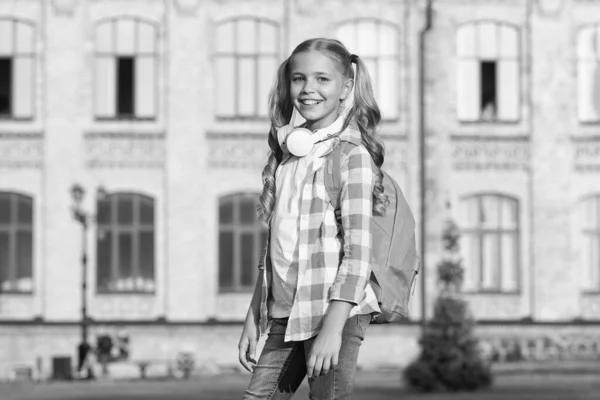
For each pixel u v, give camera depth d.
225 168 64.38
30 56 64.50
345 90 8.58
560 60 65.94
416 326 63.12
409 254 8.40
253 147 64.50
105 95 64.69
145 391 49.84
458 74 65.56
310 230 8.17
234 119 64.50
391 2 65.44
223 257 64.00
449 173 65.19
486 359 47.47
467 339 45.72
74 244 63.56
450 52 65.38
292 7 64.81
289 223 8.24
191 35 64.62
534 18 65.81
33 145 64.19
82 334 60.06
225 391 49.22
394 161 65.12
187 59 64.62
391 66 65.31
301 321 8.08
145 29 64.81
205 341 63.12
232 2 64.81
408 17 65.44
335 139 8.28
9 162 64.06
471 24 65.75
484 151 65.38
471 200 65.31
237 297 63.66
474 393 44.56
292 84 8.43
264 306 8.48
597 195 65.69
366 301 8.15
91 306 63.12
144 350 62.66
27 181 63.97
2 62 64.50
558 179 65.50
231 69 64.81
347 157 8.20
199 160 64.25
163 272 63.56
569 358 63.44
